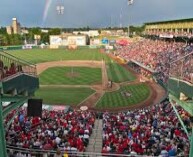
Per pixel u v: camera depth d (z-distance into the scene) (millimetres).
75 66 83062
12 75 16594
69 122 28156
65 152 18781
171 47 83812
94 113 36688
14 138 22031
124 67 84250
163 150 20156
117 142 22188
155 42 104125
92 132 27156
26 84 19125
